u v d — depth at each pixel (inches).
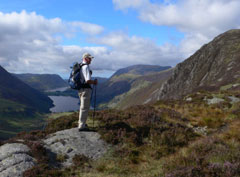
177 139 227.5
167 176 155.9
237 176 147.1
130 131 237.6
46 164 177.3
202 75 3223.4
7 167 168.4
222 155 173.8
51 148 200.8
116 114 289.3
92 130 234.4
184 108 382.0
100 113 293.1
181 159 175.8
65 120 278.2
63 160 188.7
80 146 205.5
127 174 177.2
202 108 373.7
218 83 2078.0
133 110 331.9
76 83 218.5
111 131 229.8
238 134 236.1
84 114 228.8
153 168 181.2
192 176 151.9
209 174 152.4
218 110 356.5
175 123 282.4
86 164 186.9
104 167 183.5
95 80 224.1
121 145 215.5
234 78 1900.8
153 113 303.7
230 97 437.7
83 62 219.8
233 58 2824.8
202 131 279.6
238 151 177.5
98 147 208.8
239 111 329.1
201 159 170.6
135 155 204.5
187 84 3408.0
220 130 273.9
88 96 224.1
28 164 174.2
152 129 243.4
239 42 3257.9
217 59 3176.7
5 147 189.8
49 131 253.0
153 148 213.6
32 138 221.5
